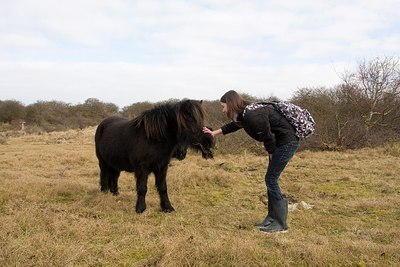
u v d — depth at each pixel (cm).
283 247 397
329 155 1234
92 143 1897
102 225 457
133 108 3092
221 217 520
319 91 1805
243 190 718
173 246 374
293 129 445
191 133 506
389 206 588
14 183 689
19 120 3456
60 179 786
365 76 1703
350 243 408
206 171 861
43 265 342
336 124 1456
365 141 1443
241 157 1172
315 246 393
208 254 363
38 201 587
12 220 460
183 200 622
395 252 385
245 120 430
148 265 354
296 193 698
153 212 542
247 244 384
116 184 665
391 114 1599
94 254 376
